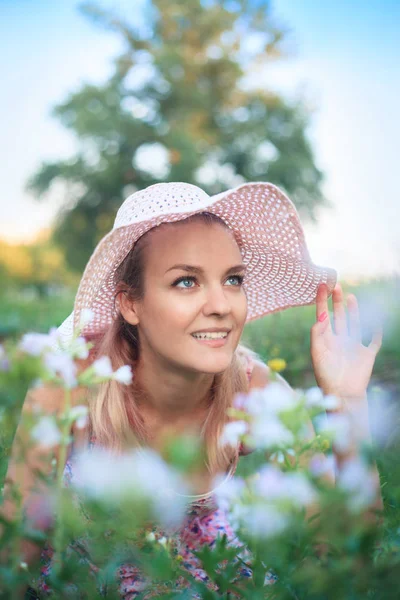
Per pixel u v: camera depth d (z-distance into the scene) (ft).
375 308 13.70
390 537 4.57
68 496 4.05
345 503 3.62
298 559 3.78
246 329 14.82
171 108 112.68
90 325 7.79
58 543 4.19
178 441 3.10
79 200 109.91
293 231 7.53
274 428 3.83
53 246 116.06
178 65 110.83
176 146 105.29
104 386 7.11
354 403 6.54
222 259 6.35
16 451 4.17
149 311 6.58
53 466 4.13
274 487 3.64
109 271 7.00
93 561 4.46
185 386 7.00
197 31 115.03
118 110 110.32
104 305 7.58
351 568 3.68
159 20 116.06
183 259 6.28
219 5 114.73
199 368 6.38
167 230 6.46
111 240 6.59
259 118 115.24
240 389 7.52
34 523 4.59
